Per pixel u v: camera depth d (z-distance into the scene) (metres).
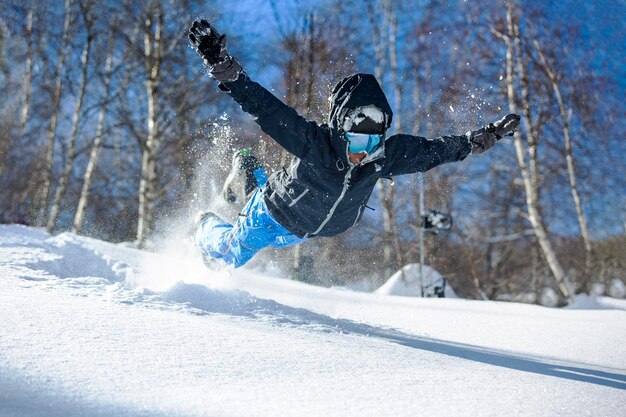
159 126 23.98
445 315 8.80
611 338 7.04
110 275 7.38
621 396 3.93
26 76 27.33
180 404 2.90
